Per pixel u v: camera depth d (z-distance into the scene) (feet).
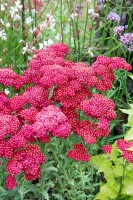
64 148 2.14
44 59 2.10
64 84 1.97
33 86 2.21
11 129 1.77
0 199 2.01
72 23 2.79
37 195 2.00
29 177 1.74
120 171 2.15
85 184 2.12
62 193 2.10
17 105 1.93
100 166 2.18
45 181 2.04
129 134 2.11
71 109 1.97
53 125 1.75
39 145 1.92
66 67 2.04
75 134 2.06
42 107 1.97
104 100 1.92
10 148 1.73
